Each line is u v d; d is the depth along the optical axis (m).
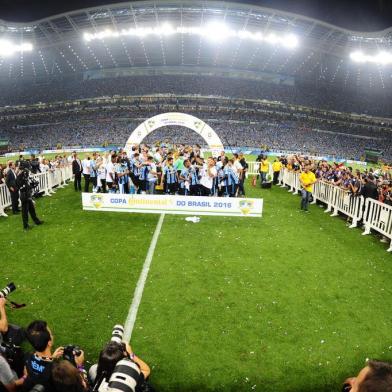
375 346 5.98
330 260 9.47
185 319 6.59
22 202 11.30
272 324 6.50
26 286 7.77
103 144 52.25
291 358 5.64
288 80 66.94
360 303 7.33
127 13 48.38
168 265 8.88
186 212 13.25
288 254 9.80
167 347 5.82
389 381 2.36
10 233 11.14
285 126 57.66
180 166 15.56
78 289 7.65
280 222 12.74
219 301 7.23
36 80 67.50
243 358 5.60
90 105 62.88
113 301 7.18
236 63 64.56
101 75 67.50
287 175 19.73
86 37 51.94
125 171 15.01
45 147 51.47
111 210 13.59
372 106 62.22
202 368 5.38
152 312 6.80
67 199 15.95
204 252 9.75
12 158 43.25
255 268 8.84
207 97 61.25
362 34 50.44
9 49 56.34
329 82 66.12
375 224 11.25
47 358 3.88
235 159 16.73
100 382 3.40
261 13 47.31
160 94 61.97
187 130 53.25
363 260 9.53
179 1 44.62
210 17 48.84
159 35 55.69
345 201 13.06
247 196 17.22
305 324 6.53
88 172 17.08
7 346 4.73
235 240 10.75
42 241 10.45
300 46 56.19
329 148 52.62
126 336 6.07
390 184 13.16
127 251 9.73
